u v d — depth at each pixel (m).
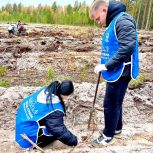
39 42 7.83
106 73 2.23
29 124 2.24
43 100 2.21
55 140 2.38
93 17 2.21
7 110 3.08
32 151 2.29
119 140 2.57
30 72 5.27
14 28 10.38
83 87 3.54
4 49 6.80
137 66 2.25
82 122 2.92
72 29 14.83
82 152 2.33
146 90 3.72
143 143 2.55
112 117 2.33
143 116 3.16
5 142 2.52
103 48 2.24
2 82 4.45
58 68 5.54
